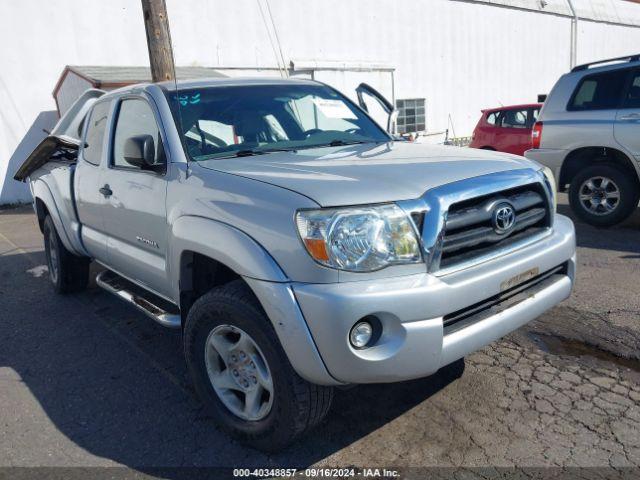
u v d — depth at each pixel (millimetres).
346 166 2912
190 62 13430
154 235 3461
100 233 4418
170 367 3951
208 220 2848
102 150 4242
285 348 2504
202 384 3088
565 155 7031
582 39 25391
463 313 2656
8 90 11922
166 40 8758
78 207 4672
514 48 21875
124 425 3236
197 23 13422
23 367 4078
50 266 5805
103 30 12688
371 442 2914
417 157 3137
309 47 15516
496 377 3480
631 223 7223
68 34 12312
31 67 12062
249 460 2838
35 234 9039
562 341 3924
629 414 3027
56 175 5082
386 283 2434
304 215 2443
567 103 7008
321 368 2447
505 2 20906
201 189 2994
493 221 2777
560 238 3195
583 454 2713
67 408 3469
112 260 4289
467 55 20047
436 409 3172
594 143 6730
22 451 3029
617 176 6633
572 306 4496
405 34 17859
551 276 3227
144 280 3859
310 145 3744
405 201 2516
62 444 3080
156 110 3584
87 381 3807
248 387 2871
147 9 8617
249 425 2869
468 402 3223
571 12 24078
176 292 3311
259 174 2859
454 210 2654
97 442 3082
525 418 3037
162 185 3330
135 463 2875
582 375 3459
